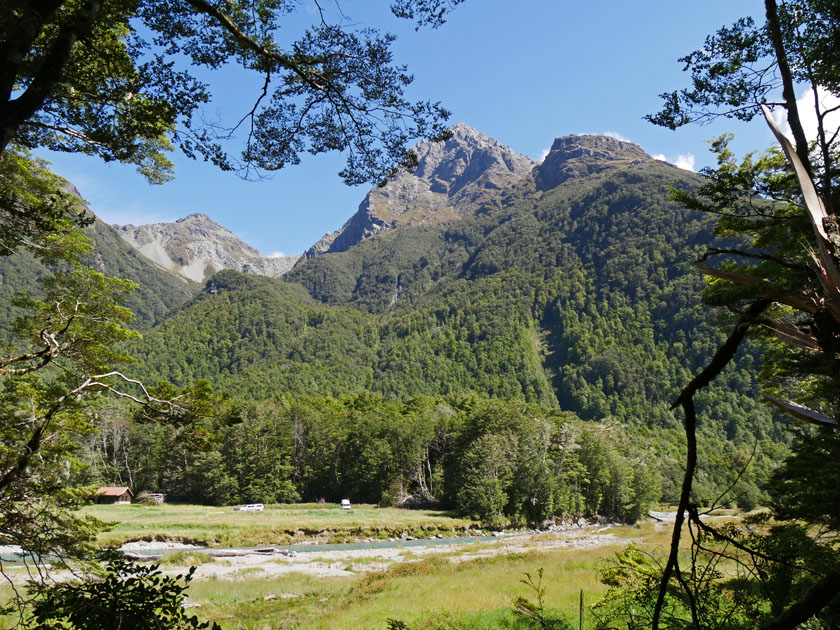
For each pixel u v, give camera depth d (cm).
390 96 654
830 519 734
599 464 6531
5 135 450
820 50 588
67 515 1046
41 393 1116
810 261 200
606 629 514
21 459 923
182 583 2395
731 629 322
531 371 19138
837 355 192
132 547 3775
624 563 674
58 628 502
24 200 862
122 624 489
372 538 4675
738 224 900
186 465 7331
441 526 5162
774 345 998
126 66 594
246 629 1570
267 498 7069
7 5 417
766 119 192
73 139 697
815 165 683
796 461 904
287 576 2669
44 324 1163
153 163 837
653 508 7200
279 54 620
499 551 3456
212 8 559
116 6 545
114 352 1225
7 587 1809
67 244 1105
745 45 650
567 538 4247
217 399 1012
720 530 331
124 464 7706
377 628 1378
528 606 753
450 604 1592
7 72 439
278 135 661
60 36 495
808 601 215
